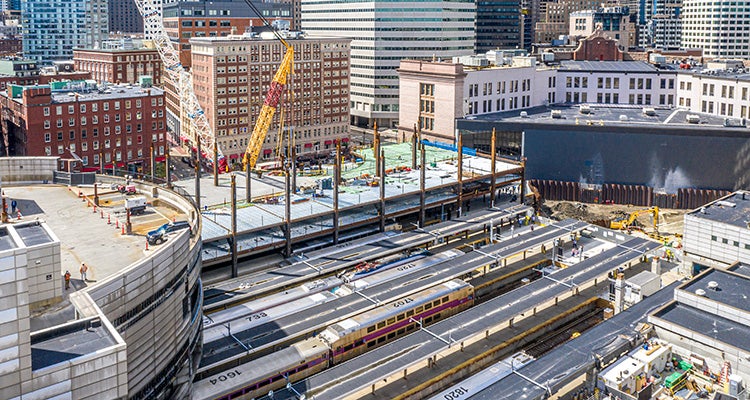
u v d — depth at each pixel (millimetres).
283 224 127375
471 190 163625
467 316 105062
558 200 191750
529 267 136375
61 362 53531
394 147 199625
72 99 198875
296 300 109312
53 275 66312
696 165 179125
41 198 101750
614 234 152125
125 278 67562
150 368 73250
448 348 96125
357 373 90812
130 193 104250
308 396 85812
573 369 83250
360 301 109312
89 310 60656
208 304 105000
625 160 184750
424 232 141625
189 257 82500
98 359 54750
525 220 163625
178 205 98312
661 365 85312
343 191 149750
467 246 145375
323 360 96562
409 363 91500
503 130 195375
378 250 129750
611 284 120875
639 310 97125
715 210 126500
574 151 188375
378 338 104188
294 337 98562
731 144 175375
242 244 124188
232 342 95812
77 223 91188
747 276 97938
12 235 54469
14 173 108500
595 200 188750
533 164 192625
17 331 51312
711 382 82312
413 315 109188
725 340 83125
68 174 108625
